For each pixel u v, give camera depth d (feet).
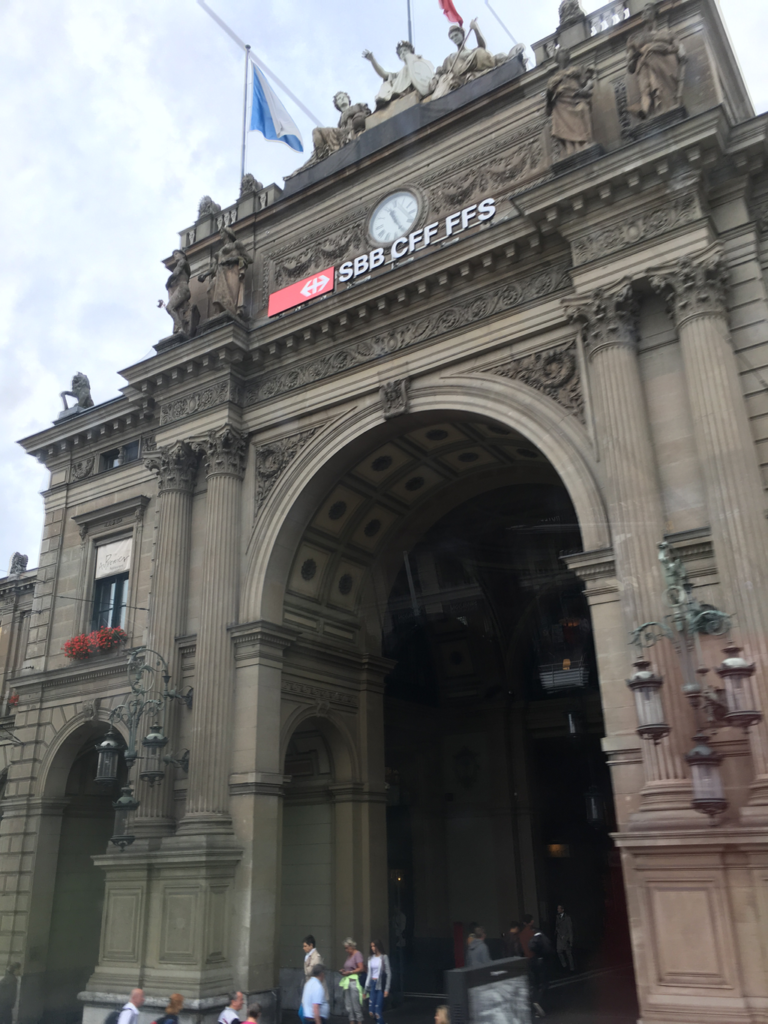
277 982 63.57
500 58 76.33
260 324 80.89
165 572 75.66
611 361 57.00
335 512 77.66
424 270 68.13
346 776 78.02
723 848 44.27
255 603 71.77
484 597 93.30
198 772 66.69
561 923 84.84
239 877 63.87
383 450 74.13
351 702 80.38
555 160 66.85
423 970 91.35
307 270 80.07
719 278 54.80
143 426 90.58
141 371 82.43
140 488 88.07
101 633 82.74
